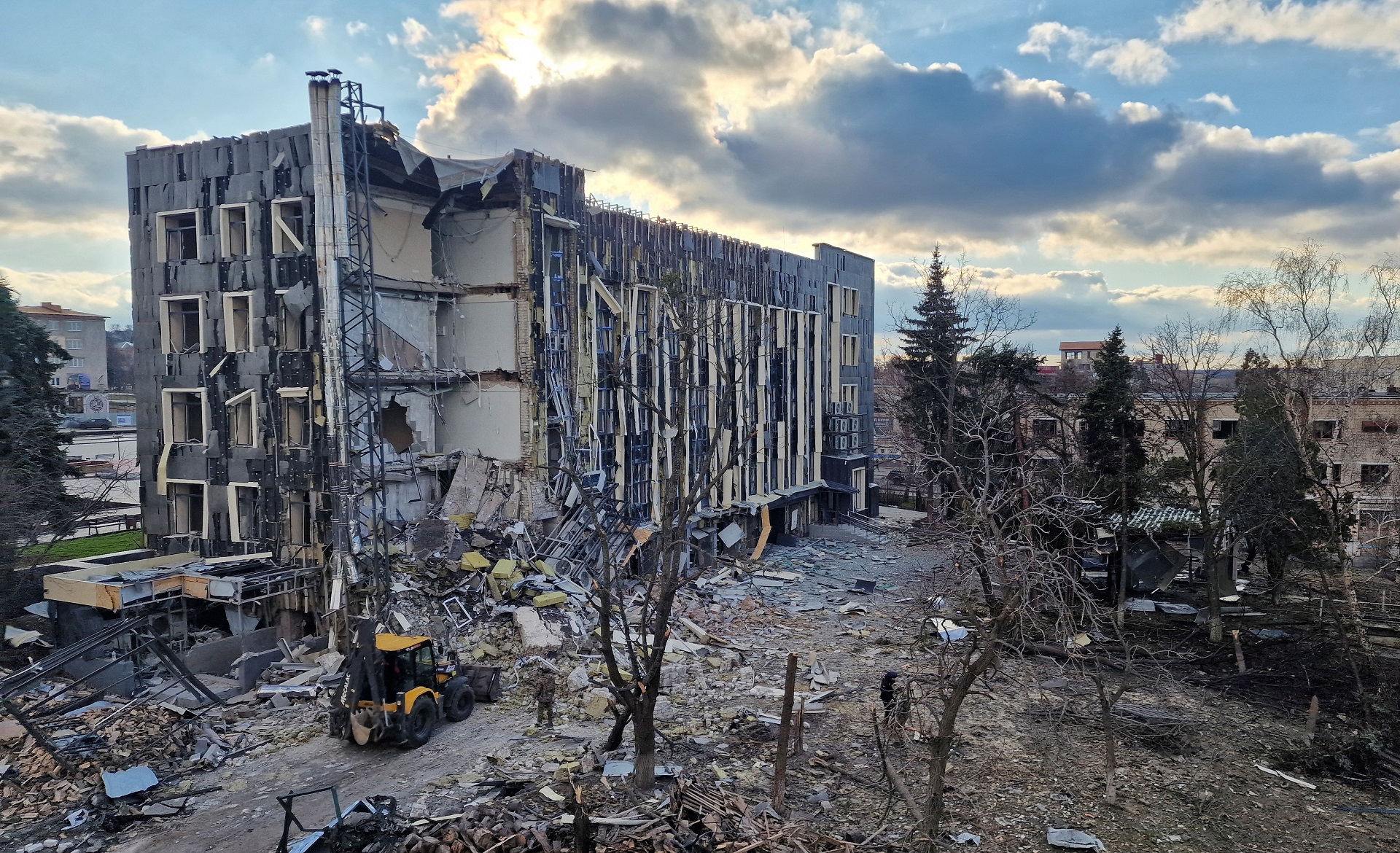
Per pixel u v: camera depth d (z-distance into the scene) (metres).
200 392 34.03
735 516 49.16
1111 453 39.66
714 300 43.28
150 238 35.00
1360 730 22.81
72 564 34.50
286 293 31.53
